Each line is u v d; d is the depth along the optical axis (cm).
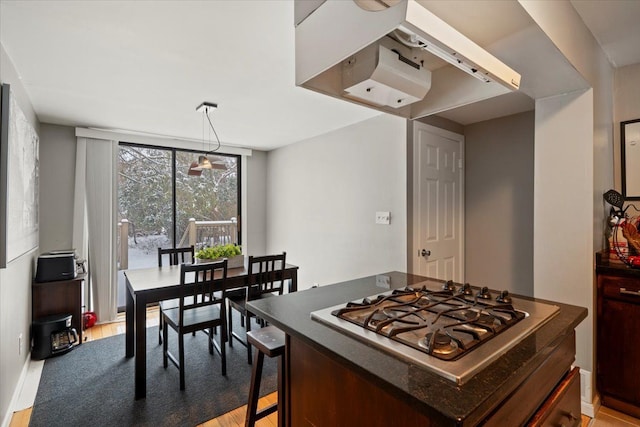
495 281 322
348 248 364
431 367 76
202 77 231
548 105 211
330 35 102
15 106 199
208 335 308
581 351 200
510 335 94
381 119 322
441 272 321
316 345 94
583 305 198
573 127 200
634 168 229
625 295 191
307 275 430
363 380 86
